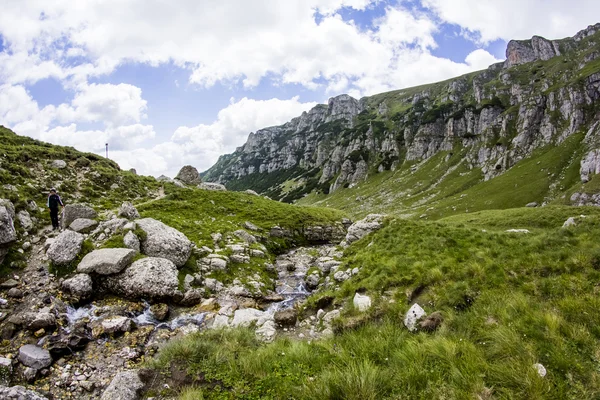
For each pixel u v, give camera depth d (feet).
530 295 36.06
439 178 628.28
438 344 29.78
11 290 49.32
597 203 328.90
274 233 140.26
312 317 49.96
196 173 236.22
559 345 26.17
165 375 30.86
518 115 632.38
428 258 52.85
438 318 35.78
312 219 166.81
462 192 523.70
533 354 25.85
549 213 164.55
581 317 29.01
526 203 404.77
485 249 50.65
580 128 523.70
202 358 32.94
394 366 28.53
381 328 36.88
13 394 27.27
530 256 43.16
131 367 38.91
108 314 51.11
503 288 38.83
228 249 89.92
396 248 64.44
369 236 88.33
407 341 31.86
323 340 37.42
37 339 41.29
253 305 63.62
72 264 58.80
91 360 39.60
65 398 32.76
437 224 78.69
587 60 653.30
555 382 23.15
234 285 72.08
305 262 107.86
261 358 32.24
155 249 68.59
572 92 567.18
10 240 55.06
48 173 119.03
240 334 39.11
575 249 41.96
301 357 32.63
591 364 23.88
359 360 29.71
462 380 24.68
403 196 601.62
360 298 45.24
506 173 520.01
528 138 574.97
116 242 65.67
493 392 23.56
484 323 32.58
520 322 30.19
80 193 116.67
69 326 45.75
